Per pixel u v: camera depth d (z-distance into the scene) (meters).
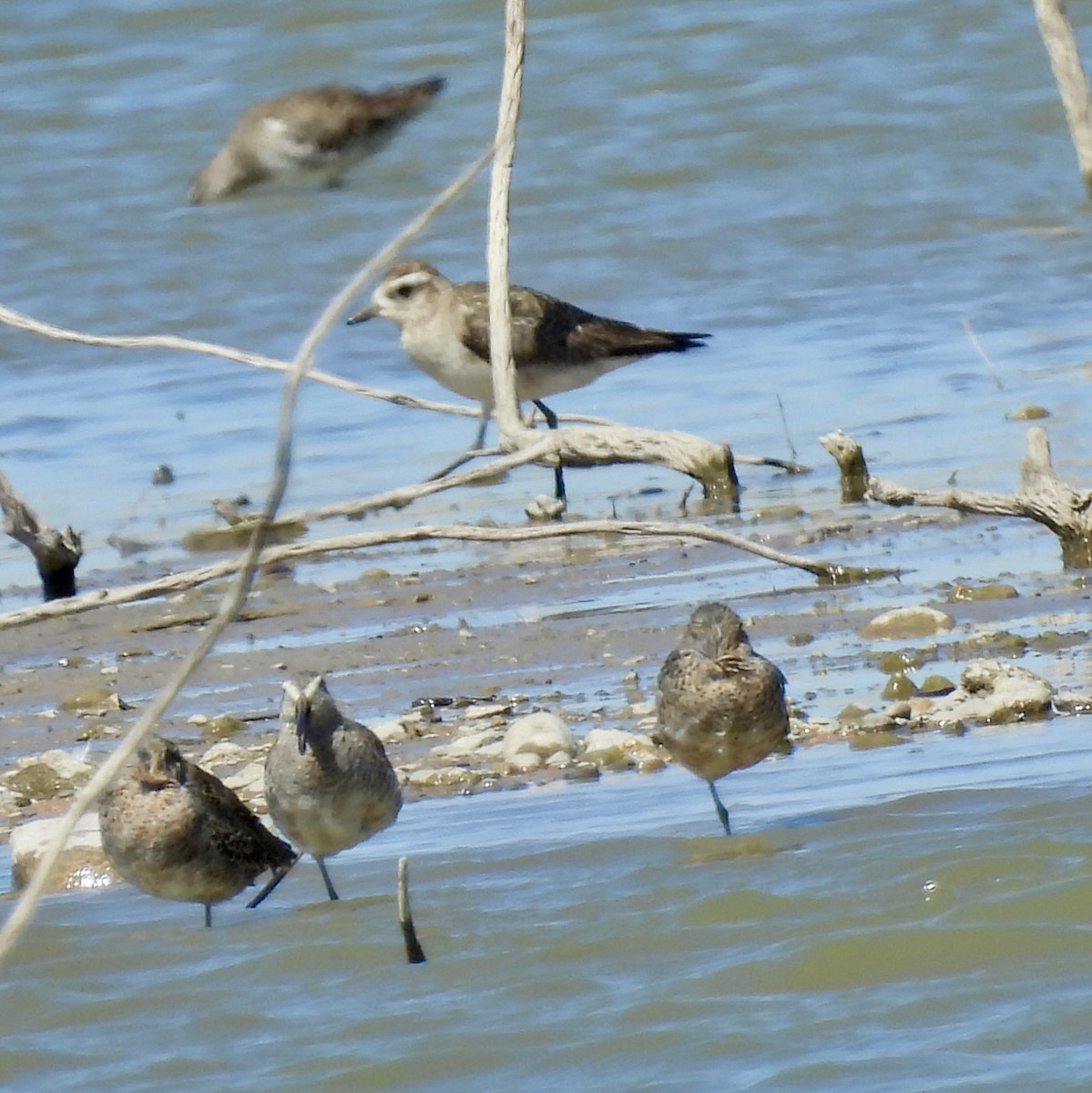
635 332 20.11
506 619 14.96
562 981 8.48
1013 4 35.84
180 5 33.66
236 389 23.61
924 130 31.88
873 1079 7.27
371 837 10.62
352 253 27.52
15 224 28.23
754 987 8.23
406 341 19.78
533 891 9.58
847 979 8.22
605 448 17.56
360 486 19.36
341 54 32.78
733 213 29.30
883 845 9.56
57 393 23.86
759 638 13.79
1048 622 13.41
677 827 10.34
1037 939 8.38
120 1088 7.80
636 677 13.31
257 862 9.93
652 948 8.73
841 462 17.62
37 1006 8.72
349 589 16.20
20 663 15.03
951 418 19.78
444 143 31.03
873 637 13.51
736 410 21.11
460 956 8.87
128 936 9.63
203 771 10.02
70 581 16.72
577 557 16.64
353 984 8.70
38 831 11.02
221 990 8.78
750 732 10.05
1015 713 11.73
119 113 30.84
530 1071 7.65
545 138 31.45
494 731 12.42
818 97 32.78
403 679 13.77
